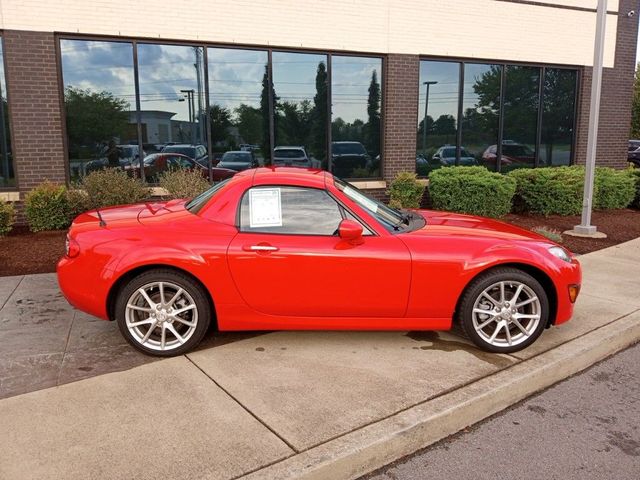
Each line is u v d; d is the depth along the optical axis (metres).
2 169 9.27
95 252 4.16
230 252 4.12
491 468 3.09
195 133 10.22
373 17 11.02
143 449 2.99
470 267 4.25
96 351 4.31
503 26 12.29
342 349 4.41
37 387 3.69
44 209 8.62
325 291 4.20
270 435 3.14
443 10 11.62
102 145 9.73
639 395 4.00
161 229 4.25
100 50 9.48
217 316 4.23
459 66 12.08
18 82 9.02
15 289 5.93
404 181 10.91
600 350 4.65
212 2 9.85
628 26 13.66
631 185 12.00
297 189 4.35
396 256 4.20
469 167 11.00
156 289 4.22
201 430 3.18
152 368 4.01
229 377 3.87
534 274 4.53
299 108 10.86
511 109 12.81
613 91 13.80
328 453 2.97
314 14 10.55
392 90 11.41
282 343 4.51
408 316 4.33
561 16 12.86
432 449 3.29
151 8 9.52
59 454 2.93
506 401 3.82
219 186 4.63
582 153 13.66
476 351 4.42
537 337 4.40
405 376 3.93
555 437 3.42
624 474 3.04
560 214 11.12
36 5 8.94
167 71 9.89
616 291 6.12
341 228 4.09
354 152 11.45
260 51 10.40
